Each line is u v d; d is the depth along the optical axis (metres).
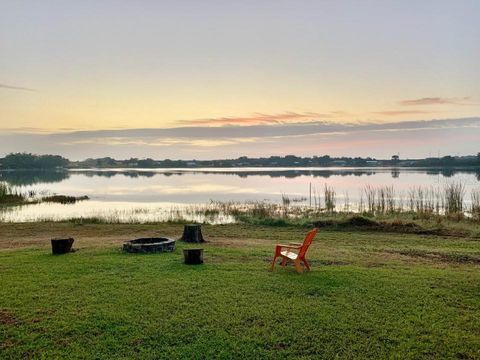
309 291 9.65
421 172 123.44
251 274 11.19
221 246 16.38
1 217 32.41
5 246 17.55
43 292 9.55
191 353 6.71
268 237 20.30
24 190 70.44
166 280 10.52
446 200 31.03
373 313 8.30
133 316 8.10
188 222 27.34
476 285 10.18
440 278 10.83
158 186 80.75
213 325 7.70
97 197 54.50
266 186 73.06
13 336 7.27
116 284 10.16
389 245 17.47
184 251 12.52
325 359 6.55
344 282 10.38
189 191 64.31
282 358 6.59
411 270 11.86
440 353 6.72
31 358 6.55
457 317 8.09
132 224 26.72
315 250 15.73
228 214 31.67
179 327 7.61
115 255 13.94
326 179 92.31
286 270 11.69
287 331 7.48
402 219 24.53
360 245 17.44
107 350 6.80
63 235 21.75
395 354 6.67
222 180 101.75
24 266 12.17
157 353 6.71
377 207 30.80
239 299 9.07
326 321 7.89
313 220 24.62
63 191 67.94
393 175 104.81
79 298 9.12
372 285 10.12
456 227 21.92
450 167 164.50
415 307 8.62
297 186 70.12
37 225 26.03
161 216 31.78
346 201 38.22
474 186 55.00
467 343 7.02
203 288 9.84
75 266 12.13
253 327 7.63
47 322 7.80
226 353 6.71
